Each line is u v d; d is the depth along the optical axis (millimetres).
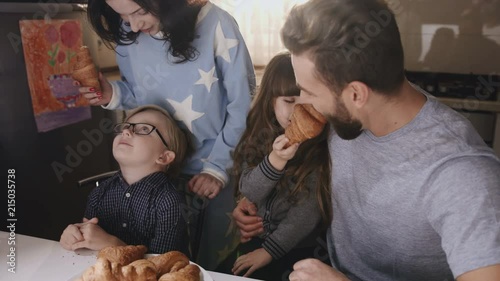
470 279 676
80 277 845
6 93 1494
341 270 1144
